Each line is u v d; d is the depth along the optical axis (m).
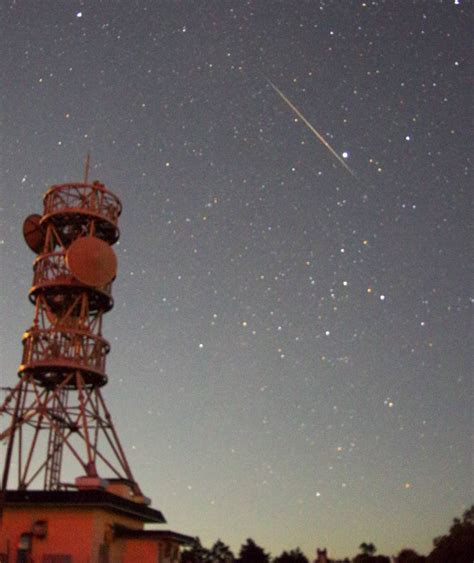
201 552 82.75
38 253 46.16
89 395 43.41
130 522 37.78
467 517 48.72
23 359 42.72
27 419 41.62
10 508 33.41
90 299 44.41
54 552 32.22
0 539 32.94
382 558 66.75
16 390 42.25
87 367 42.16
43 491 33.38
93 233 44.31
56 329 42.38
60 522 32.84
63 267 43.44
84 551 32.06
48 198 45.09
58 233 44.84
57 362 41.59
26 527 33.00
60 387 41.66
